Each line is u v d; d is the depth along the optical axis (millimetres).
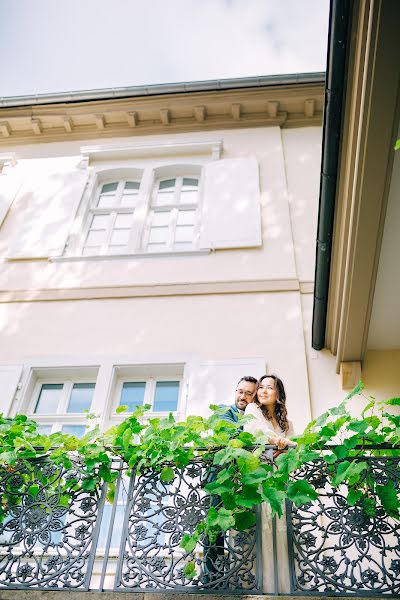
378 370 5973
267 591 3664
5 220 8172
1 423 4426
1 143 9367
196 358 6238
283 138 8727
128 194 8617
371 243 4711
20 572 3844
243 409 4672
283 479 3646
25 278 7387
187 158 8656
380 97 3918
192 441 4203
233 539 3951
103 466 4176
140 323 6684
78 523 5293
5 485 4254
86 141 9172
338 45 4215
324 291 5609
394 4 3600
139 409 4270
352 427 3760
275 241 7336
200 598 3471
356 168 4371
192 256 7293
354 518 3779
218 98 8898
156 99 8984
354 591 3533
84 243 7988
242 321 6531
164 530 3859
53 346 6594
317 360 6156
